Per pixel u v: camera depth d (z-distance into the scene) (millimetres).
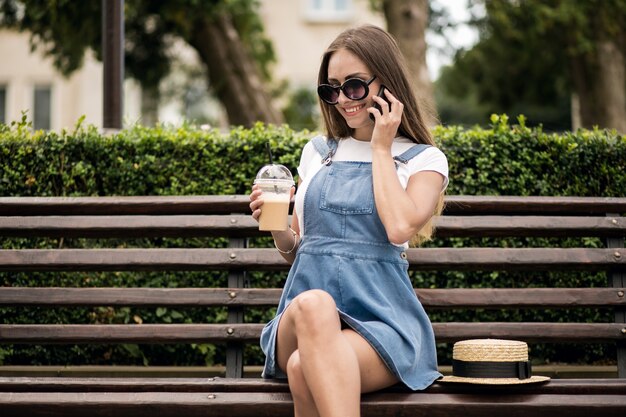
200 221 3238
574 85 13758
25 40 19375
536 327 3082
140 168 3879
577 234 3230
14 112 19359
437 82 16625
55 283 3883
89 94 19500
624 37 12281
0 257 3160
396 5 9602
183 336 3076
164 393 2713
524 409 2625
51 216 3244
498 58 14719
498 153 3891
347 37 2891
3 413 2719
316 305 2473
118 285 3906
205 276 3914
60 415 2709
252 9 12336
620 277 3186
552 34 12930
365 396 2641
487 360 2684
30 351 3922
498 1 12242
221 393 2703
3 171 3865
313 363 2436
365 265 2742
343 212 2789
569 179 3900
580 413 2633
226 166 3906
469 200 3277
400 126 2957
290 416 2670
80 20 10570
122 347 3980
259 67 13656
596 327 3074
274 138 3924
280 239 2916
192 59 15070
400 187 2721
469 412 2619
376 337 2590
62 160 3873
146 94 15234
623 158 3881
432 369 2797
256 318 3984
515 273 3920
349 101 2846
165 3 10773
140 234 3244
